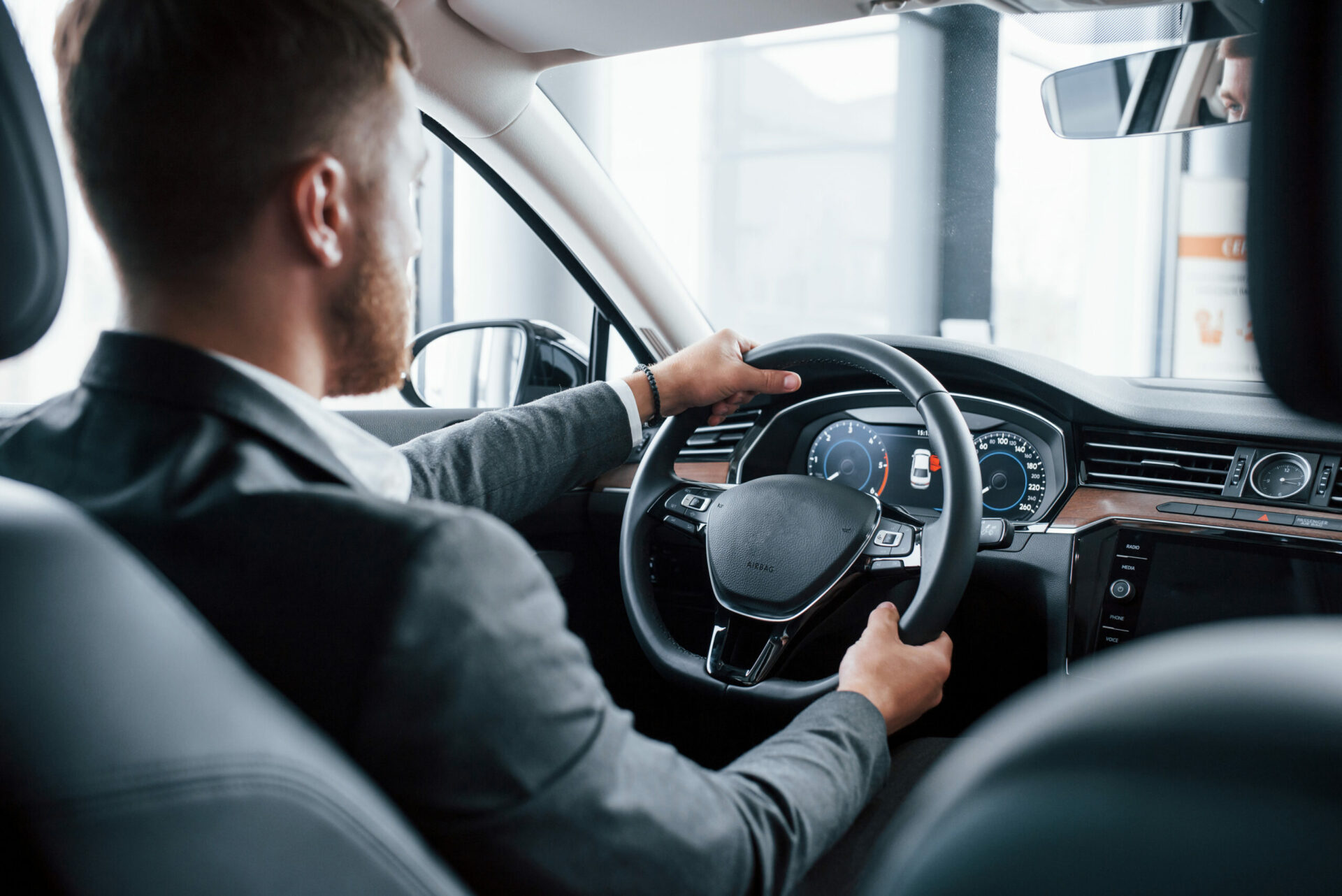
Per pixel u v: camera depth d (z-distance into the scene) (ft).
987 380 4.30
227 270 1.79
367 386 2.12
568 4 3.99
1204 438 3.93
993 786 0.70
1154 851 0.63
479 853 1.57
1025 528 3.93
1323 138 1.03
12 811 1.05
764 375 3.69
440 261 10.33
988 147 20.21
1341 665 0.66
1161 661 0.74
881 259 22.27
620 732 1.81
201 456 1.66
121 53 1.69
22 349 1.69
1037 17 3.90
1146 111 4.15
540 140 4.94
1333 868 0.58
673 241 23.41
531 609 1.65
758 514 3.37
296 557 1.52
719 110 23.25
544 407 3.50
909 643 2.94
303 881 1.23
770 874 1.97
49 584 1.20
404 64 1.98
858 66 21.83
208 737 1.18
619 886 1.69
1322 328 1.06
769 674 3.16
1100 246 19.39
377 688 1.44
